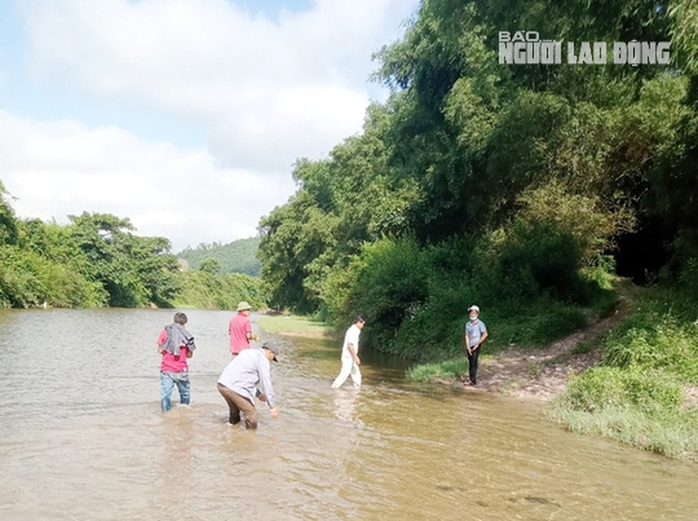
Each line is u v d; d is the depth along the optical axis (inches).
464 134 709.3
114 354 639.8
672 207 595.8
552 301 661.9
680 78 624.4
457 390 456.4
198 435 278.1
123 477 211.0
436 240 930.1
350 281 999.6
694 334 397.7
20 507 179.3
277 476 218.7
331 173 1812.3
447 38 624.4
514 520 185.2
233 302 5083.7
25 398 362.0
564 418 340.8
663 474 241.8
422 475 229.0
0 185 2038.6
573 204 680.4
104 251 2896.2
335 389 440.1
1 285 1925.4
